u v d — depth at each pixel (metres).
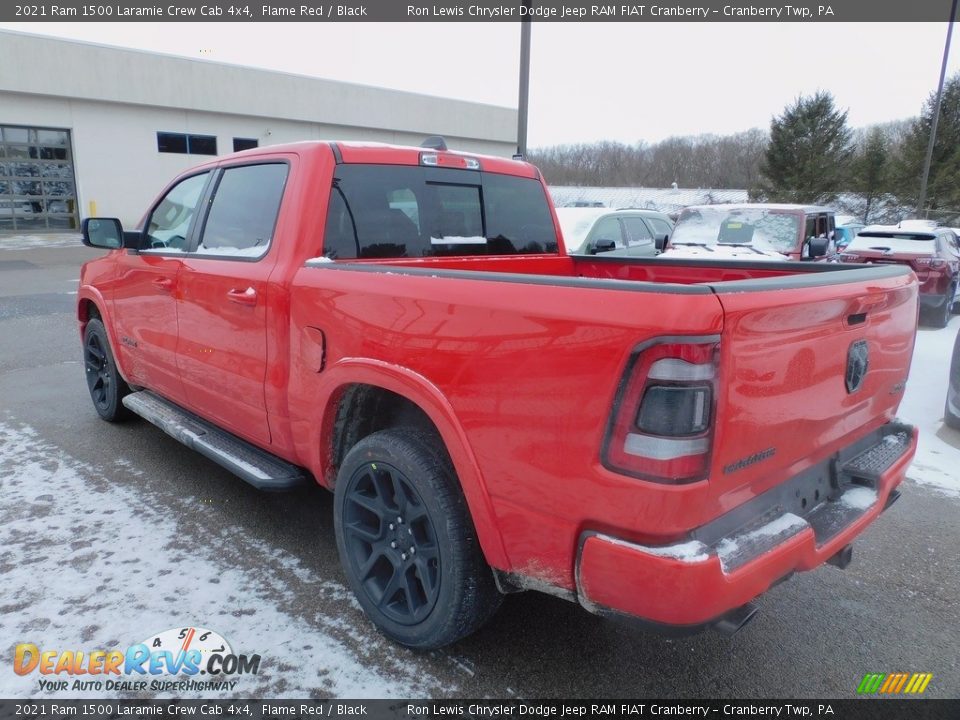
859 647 2.91
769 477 2.23
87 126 27.27
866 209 40.53
